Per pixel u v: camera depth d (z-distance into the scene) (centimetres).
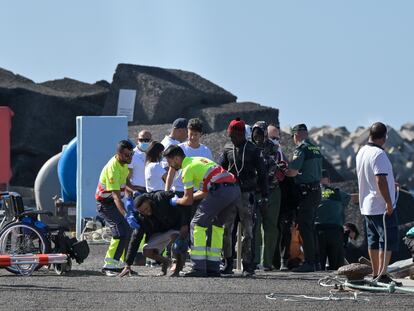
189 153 4853
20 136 10800
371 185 4041
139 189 5188
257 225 5059
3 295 3662
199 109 10288
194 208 4734
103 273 4694
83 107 11175
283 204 5116
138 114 10444
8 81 11550
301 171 5059
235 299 3609
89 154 6831
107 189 4662
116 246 4681
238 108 10262
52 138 10938
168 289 3897
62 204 7600
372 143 4059
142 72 10569
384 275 4053
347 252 7788
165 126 9556
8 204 4762
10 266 4547
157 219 4516
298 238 5269
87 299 3569
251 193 4644
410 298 3694
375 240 4094
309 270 5028
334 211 5481
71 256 4741
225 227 4597
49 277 4444
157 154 4884
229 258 4703
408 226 8112
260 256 5203
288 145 8881
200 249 4484
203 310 3319
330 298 3647
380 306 3472
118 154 4653
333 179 9838
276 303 3522
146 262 5231
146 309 3331
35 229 4703
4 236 4697
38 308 3341
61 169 7625
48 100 10994
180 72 10762
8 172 8225
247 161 4647
